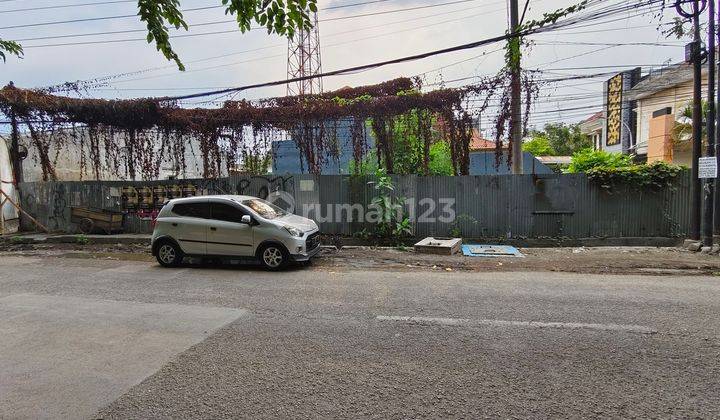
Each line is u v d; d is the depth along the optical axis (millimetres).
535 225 12250
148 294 7078
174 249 9656
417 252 11258
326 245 12406
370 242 12766
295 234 9094
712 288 7059
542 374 3887
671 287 7156
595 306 5992
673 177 11406
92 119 15211
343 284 7691
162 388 3729
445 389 3639
